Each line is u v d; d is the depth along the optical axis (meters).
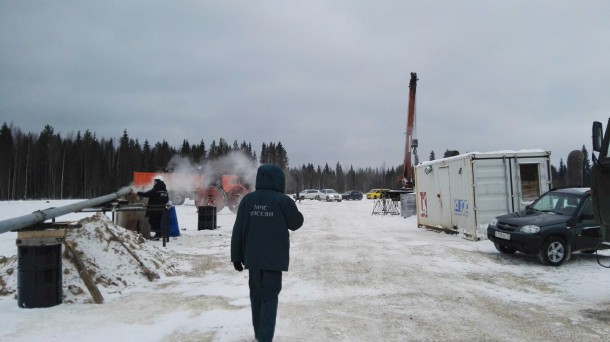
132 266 7.34
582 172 12.54
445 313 5.61
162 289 6.77
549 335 4.79
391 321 5.25
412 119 28.08
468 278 7.82
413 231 15.95
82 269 6.21
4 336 4.51
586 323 5.23
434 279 7.68
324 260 9.46
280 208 4.34
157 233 13.07
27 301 5.52
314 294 6.58
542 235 8.98
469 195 12.99
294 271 8.31
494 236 10.04
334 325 5.06
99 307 5.69
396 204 27.92
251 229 4.31
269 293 4.22
